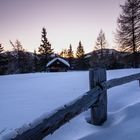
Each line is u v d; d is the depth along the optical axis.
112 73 18.08
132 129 2.75
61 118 1.90
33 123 1.51
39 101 5.83
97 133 2.69
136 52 35.53
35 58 65.25
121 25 35.81
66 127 2.95
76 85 9.59
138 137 2.55
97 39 54.56
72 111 2.13
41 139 1.59
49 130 1.71
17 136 1.29
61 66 53.00
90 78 2.97
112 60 39.28
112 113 3.51
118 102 4.48
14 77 19.91
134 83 7.89
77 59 75.19
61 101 5.70
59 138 2.64
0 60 54.25
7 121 3.81
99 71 3.04
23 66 59.59
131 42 35.47
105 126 3.01
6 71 55.28
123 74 16.44
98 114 3.05
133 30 35.19
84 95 2.49
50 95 6.89
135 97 4.95
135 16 34.94
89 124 3.06
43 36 64.19
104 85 3.11
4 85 11.81
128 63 37.91
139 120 3.00
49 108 4.85
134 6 34.94
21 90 8.93
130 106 3.55
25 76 20.95
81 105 2.37
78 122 3.13
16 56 58.88
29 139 1.41
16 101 6.02
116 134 2.67
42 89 8.85
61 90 8.08
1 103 5.75
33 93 7.66
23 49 59.62
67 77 15.86
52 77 17.03
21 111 4.62
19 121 3.80
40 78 16.81
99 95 3.03
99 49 53.34
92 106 3.01
